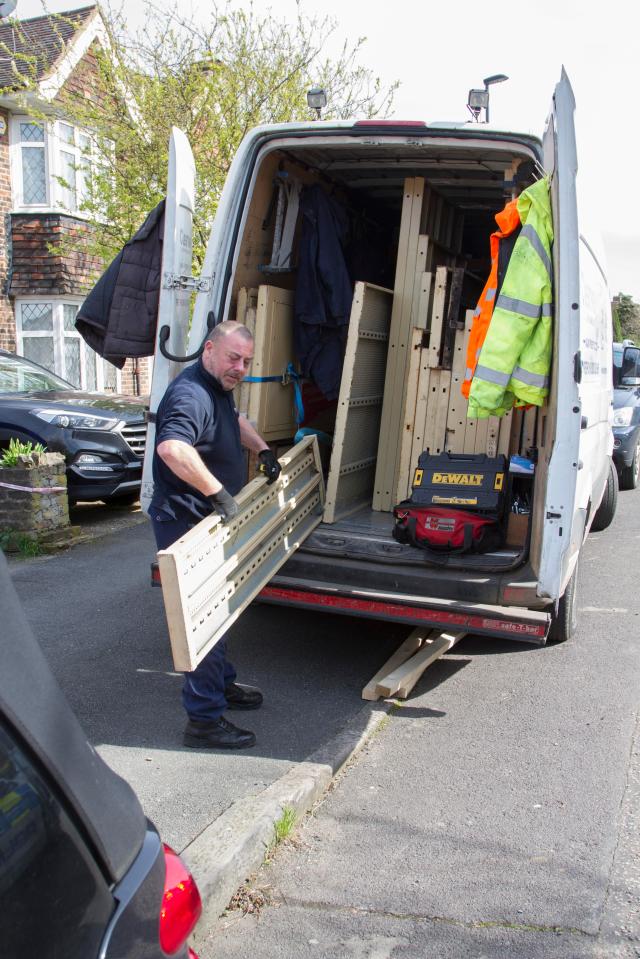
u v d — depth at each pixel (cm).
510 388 403
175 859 158
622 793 354
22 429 805
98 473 810
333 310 539
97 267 1469
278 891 293
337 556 455
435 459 491
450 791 358
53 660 499
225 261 477
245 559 390
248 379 509
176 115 1007
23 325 1437
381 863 308
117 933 127
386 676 452
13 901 113
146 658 504
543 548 389
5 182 1388
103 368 1528
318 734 404
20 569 693
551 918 276
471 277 659
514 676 484
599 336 578
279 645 526
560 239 373
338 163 546
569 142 366
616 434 1078
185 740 388
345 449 528
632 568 712
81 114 1052
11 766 119
